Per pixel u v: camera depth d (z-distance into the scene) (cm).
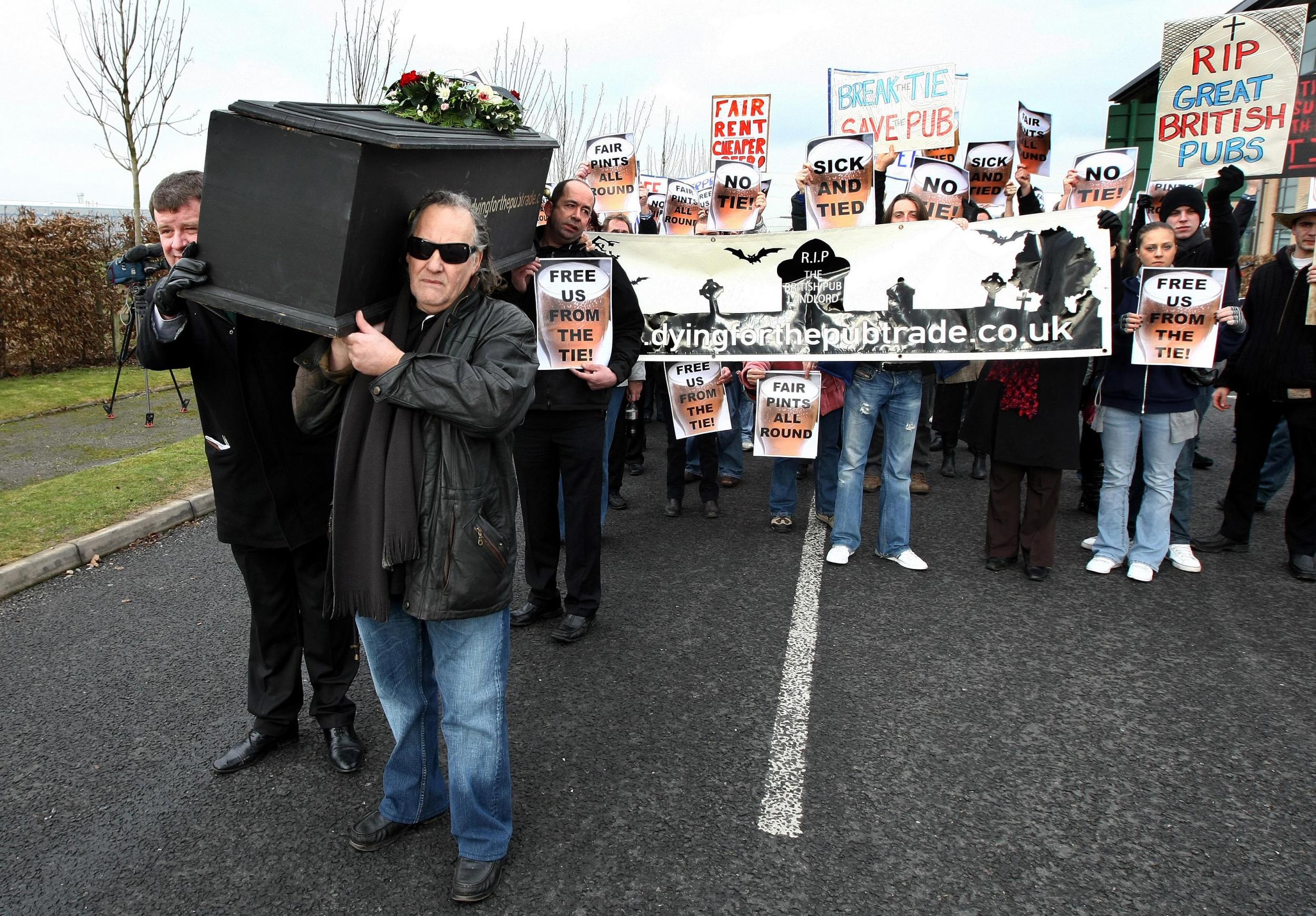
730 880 246
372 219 206
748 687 362
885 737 322
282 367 278
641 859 255
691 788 291
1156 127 531
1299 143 601
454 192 239
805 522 609
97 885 249
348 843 267
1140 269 468
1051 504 479
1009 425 474
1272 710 341
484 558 224
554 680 371
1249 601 453
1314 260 465
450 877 251
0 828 276
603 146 809
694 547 554
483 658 236
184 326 262
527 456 412
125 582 495
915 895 240
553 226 405
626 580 493
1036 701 348
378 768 309
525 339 230
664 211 891
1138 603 452
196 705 354
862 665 381
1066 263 461
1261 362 491
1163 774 297
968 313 477
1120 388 477
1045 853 257
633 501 674
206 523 607
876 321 492
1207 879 246
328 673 308
